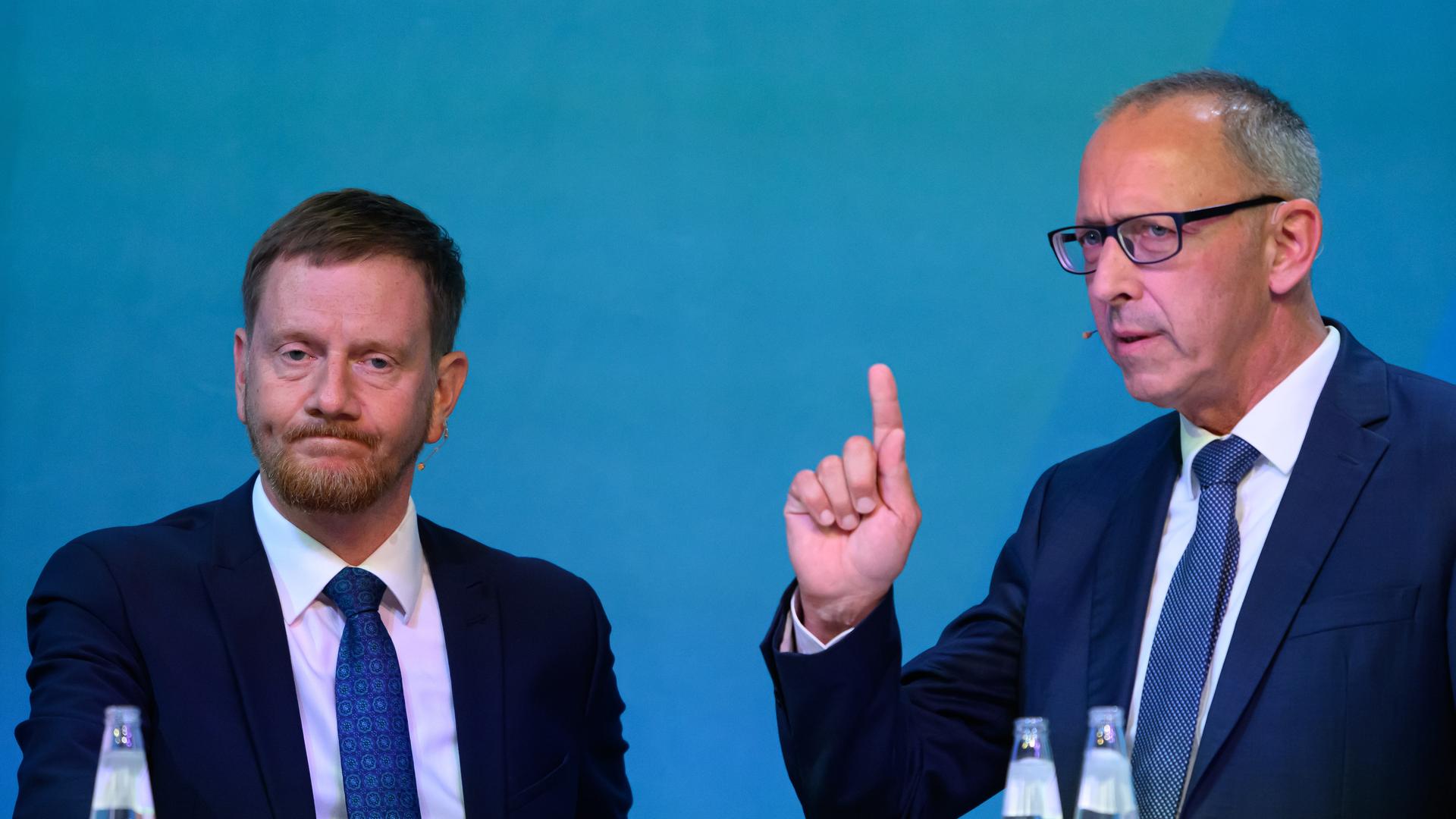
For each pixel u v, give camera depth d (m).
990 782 6.03
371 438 5.91
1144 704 5.38
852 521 5.19
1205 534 5.51
